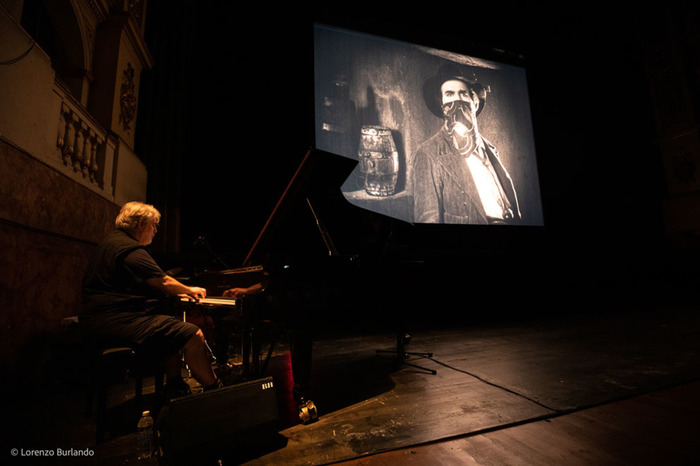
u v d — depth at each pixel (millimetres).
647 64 9398
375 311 2734
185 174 6172
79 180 3520
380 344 4035
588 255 8211
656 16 9180
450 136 7574
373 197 6766
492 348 3576
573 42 9188
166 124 5988
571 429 1708
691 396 2064
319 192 2176
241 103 6547
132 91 5305
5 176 2422
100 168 4148
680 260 8594
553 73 8914
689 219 8602
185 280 3084
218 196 6227
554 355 3172
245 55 6695
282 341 4312
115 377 2826
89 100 4641
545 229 8141
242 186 6332
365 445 1590
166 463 1357
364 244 2488
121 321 1738
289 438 1680
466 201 7422
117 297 1791
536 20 8820
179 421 1346
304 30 6898
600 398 2061
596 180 8852
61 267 3201
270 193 6398
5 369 2422
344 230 2357
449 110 7680
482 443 1595
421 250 6715
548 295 7684
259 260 2250
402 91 7375
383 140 7027
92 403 2281
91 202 3793
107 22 4871
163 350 1776
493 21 8477
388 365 3023
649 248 8797
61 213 3176
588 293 7984
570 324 4996
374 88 7172
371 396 2246
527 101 8547
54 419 2020
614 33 9430
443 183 7312
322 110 6754
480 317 6246
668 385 2227
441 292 6816
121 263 1810
